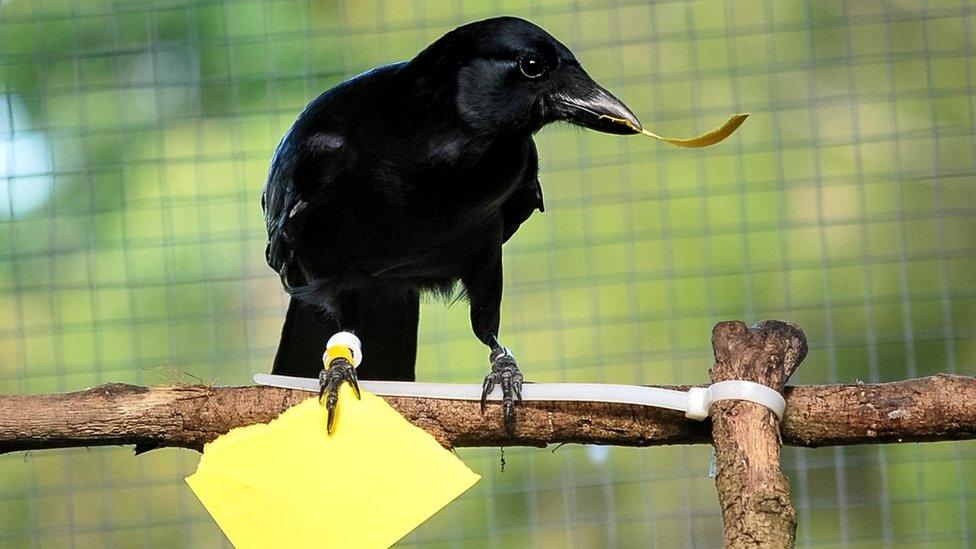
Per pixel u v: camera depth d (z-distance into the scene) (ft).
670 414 17.97
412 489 17.16
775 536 14.87
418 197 23.38
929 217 40.24
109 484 37.60
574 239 41.06
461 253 25.34
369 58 41.37
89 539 40.04
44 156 40.52
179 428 18.22
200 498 17.31
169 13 41.11
